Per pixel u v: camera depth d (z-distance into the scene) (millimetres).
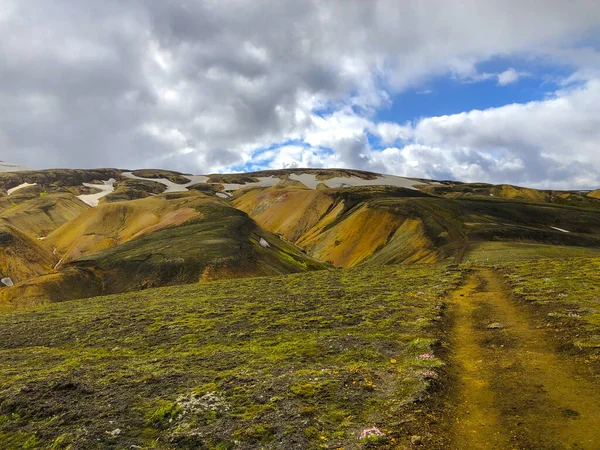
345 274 54031
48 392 16984
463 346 20906
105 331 30891
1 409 15828
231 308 34906
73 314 39719
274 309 32969
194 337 26906
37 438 13531
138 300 46312
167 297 46406
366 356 19875
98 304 46312
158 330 29484
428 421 12750
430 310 28094
